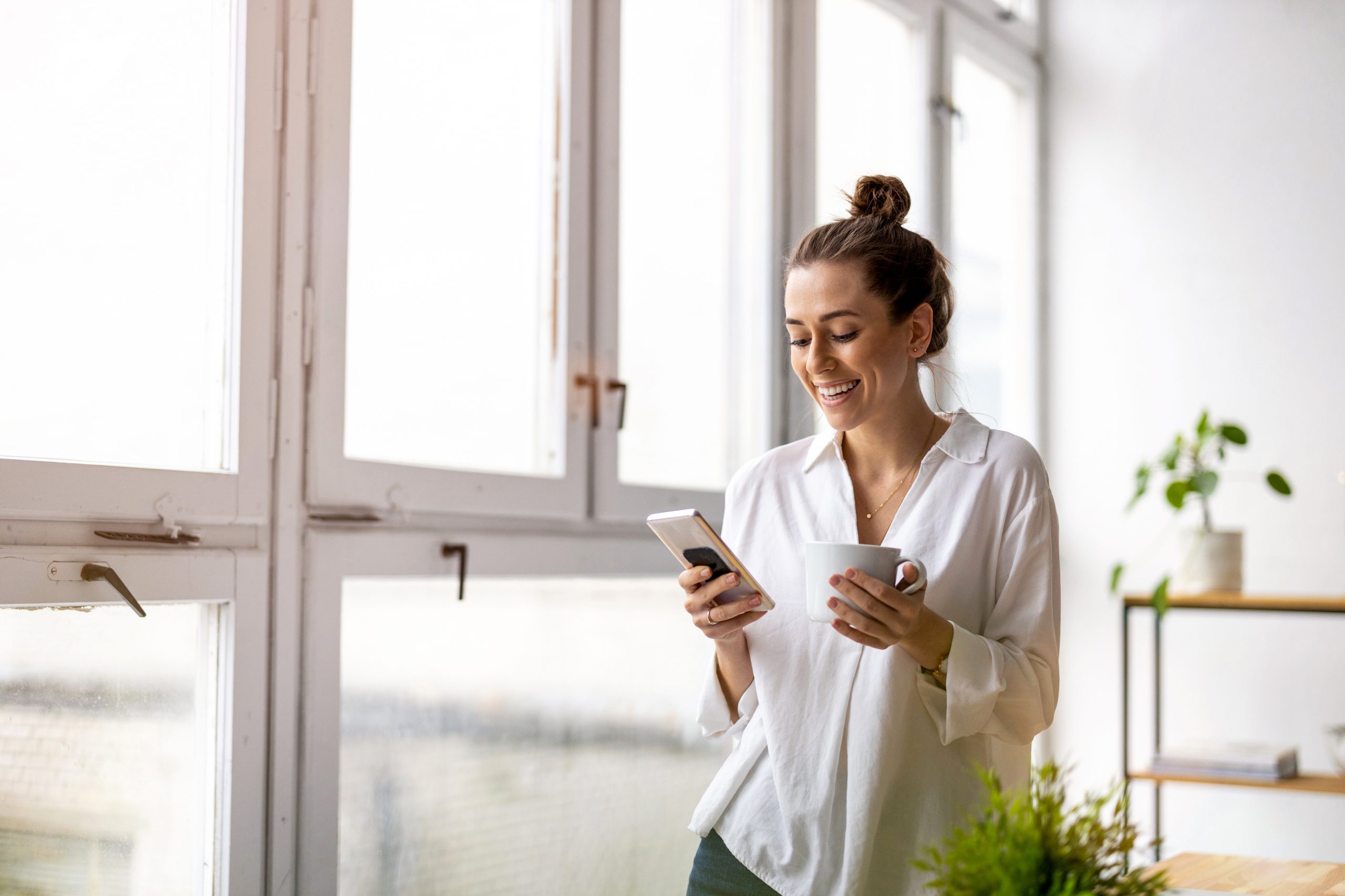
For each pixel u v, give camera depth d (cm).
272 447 148
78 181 132
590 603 204
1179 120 323
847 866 117
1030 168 337
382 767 166
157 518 132
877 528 129
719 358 242
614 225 207
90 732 130
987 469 124
